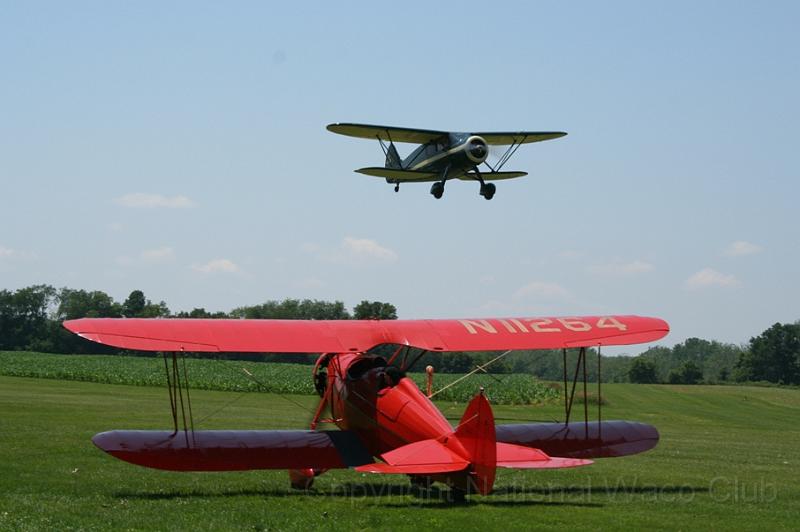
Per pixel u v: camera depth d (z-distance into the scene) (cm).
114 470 2369
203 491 2083
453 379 9919
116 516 1694
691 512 1852
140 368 10169
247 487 2164
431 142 5556
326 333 2059
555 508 1858
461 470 1761
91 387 7175
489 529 1606
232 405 5562
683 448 3534
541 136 5775
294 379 8988
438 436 1842
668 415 6781
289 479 2311
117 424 3747
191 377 8938
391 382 2016
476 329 2158
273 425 4041
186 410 4859
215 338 1914
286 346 1966
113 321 1880
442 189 5503
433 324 2173
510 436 2178
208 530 1580
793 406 8925
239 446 1939
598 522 1694
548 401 7962
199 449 1903
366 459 2000
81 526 1588
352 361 2138
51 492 1995
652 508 1898
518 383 9312
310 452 1989
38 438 3014
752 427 5716
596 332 2205
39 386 7019
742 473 2591
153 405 5209
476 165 5288
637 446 2227
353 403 2095
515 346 2109
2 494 1931
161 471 2388
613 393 9925
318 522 1662
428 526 1628
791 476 2536
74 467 2394
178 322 1938
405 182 5762
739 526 1691
